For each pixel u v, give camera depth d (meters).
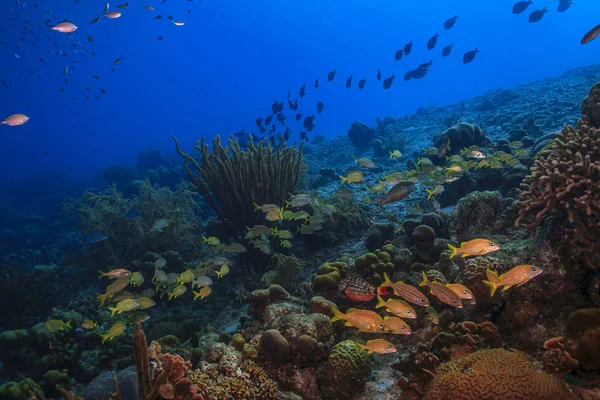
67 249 17.14
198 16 103.31
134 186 19.94
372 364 4.60
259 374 4.05
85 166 69.25
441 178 8.38
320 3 104.12
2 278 10.37
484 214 6.17
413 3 110.38
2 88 106.56
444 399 3.11
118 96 138.50
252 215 8.95
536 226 4.23
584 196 3.77
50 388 6.13
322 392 4.05
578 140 4.46
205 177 8.82
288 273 7.86
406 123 23.42
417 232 6.36
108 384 4.73
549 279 4.05
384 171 14.48
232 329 6.98
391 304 3.98
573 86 18.48
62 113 126.81
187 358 5.33
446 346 3.90
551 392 2.79
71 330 7.36
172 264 9.92
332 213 9.24
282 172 9.38
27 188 35.56
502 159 8.49
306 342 4.08
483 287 4.16
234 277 8.99
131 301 6.29
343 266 6.04
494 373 2.97
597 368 3.00
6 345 6.93
